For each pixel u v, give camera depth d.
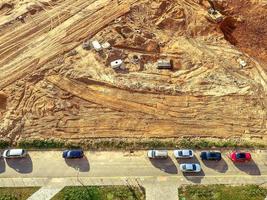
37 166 44.81
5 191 42.72
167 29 60.00
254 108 49.66
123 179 43.59
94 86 51.81
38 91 51.41
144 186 42.91
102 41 56.94
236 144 46.22
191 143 46.34
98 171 44.28
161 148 46.09
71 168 44.59
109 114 49.12
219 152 45.06
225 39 59.25
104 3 62.69
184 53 56.47
